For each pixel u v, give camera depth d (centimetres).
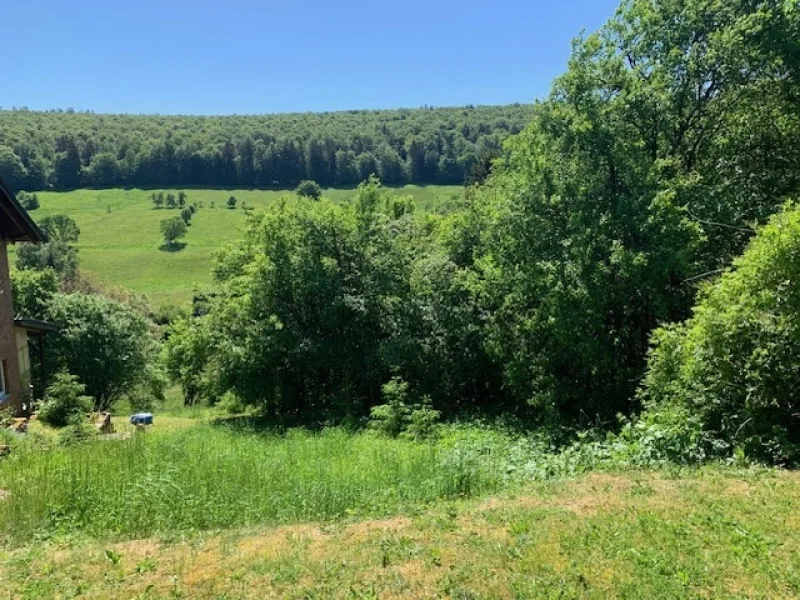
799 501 713
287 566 614
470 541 647
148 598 562
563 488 852
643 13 1895
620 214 1667
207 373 2720
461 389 2378
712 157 1948
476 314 2272
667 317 1644
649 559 567
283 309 2452
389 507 835
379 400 2438
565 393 1822
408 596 536
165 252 8725
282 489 917
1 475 1006
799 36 1772
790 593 500
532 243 1827
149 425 2308
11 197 1969
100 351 3312
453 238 2514
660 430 1016
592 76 1827
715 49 1780
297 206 2553
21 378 2209
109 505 852
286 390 2566
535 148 1872
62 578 620
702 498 740
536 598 510
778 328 991
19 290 3281
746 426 1004
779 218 1121
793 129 1877
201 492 889
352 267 2477
